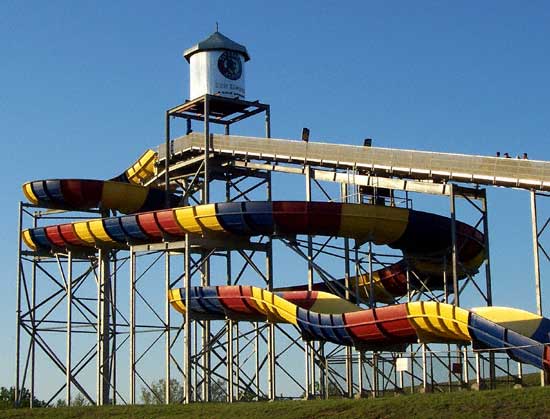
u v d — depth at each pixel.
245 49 82.06
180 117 83.56
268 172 81.56
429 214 67.62
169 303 73.75
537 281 60.56
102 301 77.31
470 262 73.12
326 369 66.56
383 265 78.38
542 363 53.28
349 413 49.19
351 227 66.38
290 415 50.91
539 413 44.66
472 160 63.59
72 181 77.25
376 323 60.09
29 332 80.94
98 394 77.94
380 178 68.62
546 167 59.81
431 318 57.62
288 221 66.50
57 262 79.69
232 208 67.31
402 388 63.72
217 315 73.25
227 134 83.88
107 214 79.62
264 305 67.00
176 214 69.81
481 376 63.78
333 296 67.56
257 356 76.56
